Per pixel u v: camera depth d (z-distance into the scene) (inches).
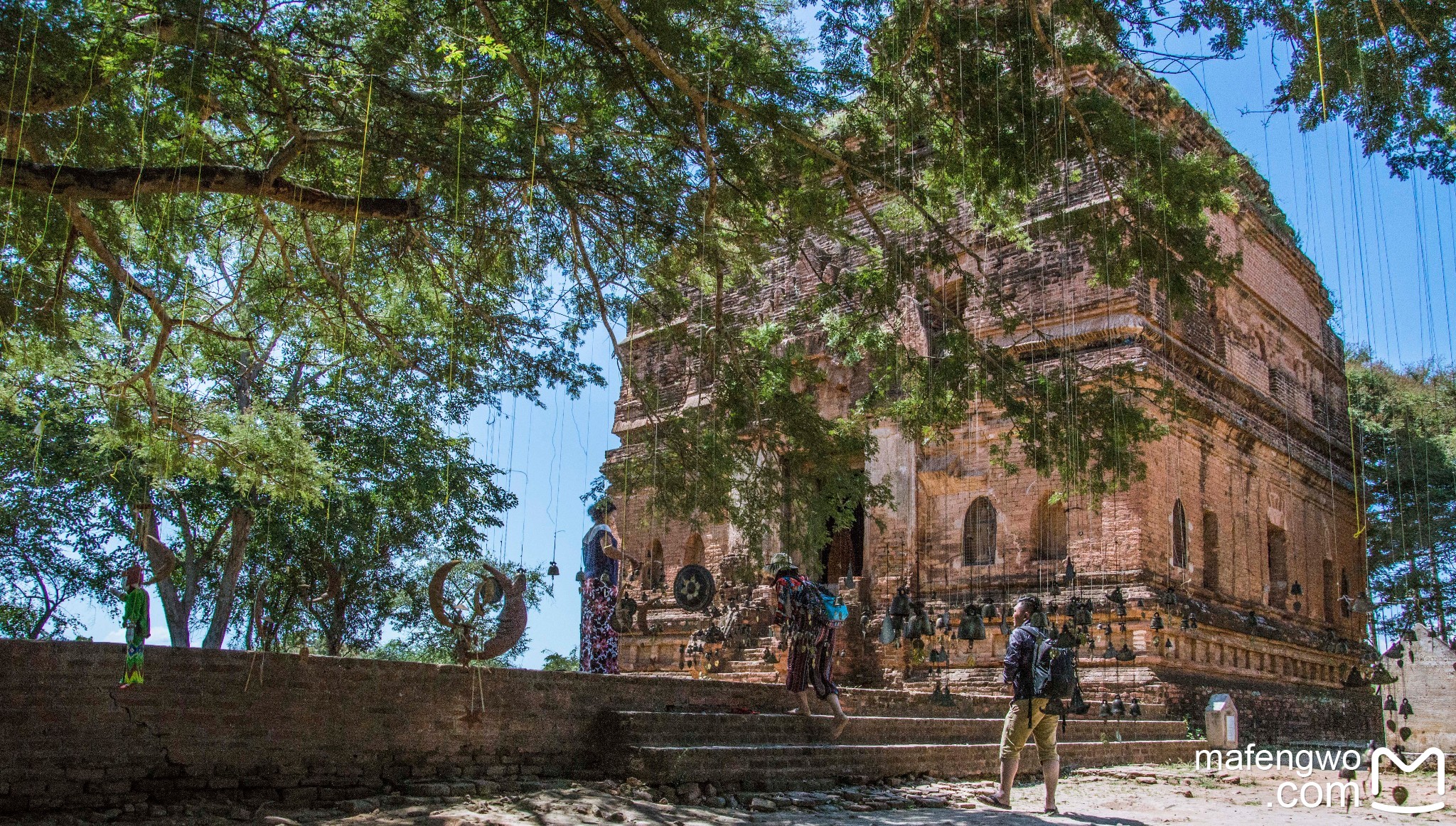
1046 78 636.7
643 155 613.9
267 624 1052.5
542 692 464.1
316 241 624.4
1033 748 619.5
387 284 664.4
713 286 690.8
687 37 527.5
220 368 768.9
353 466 922.7
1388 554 1466.5
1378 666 737.6
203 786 371.2
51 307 494.3
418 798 396.2
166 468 554.9
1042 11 583.2
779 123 575.5
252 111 552.7
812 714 558.9
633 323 717.9
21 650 340.8
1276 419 1253.7
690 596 571.2
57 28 419.8
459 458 991.6
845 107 602.5
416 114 526.6
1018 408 657.0
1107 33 564.7
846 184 615.2
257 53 480.1
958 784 552.7
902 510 1085.1
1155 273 621.9
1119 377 694.5
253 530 932.0
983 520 1056.8
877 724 567.8
